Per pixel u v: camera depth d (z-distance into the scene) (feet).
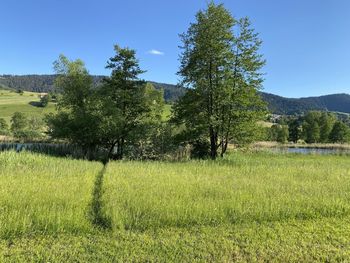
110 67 89.61
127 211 25.18
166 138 84.43
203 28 76.18
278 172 50.31
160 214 24.91
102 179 39.22
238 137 80.69
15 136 156.15
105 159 83.92
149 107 91.71
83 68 104.37
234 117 78.95
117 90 89.97
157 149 83.76
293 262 18.97
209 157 78.59
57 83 104.01
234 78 77.87
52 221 22.36
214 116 77.71
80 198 28.30
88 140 88.99
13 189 30.78
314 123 227.61
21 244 19.95
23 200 26.86
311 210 27.89
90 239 21.21
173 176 42.22
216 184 37.45
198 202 28.12
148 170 47.78
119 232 22.31
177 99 83.87
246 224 24.79
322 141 226.99
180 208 26.03
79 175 41.83
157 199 28.58
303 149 153.48
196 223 24.59
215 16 75.72
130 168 49.67
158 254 19.31
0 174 40.45
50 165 52.85
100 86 96.63
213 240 21.56
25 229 21.56
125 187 34.06
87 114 89.25
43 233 21.57
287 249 20.53
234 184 37.99
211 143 81.51
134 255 19.07
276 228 24.12
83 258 18.57
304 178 44.60
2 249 19.13
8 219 22.06
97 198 29.78
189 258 18.94
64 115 95.20
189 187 34.99
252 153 103.40
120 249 19.81
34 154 65.98
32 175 40.16
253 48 77.51
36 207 24.85
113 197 28.96
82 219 23.27
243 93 77.56
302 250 20.47
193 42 78.43
